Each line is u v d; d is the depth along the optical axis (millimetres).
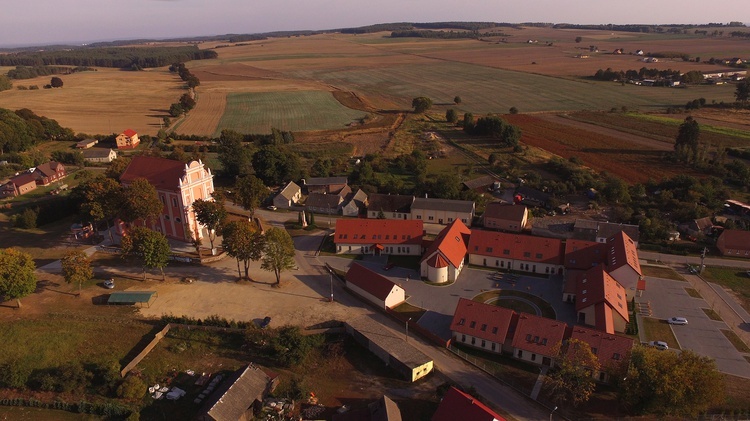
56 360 78000
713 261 109250
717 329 85812
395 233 116812
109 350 80562
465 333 82125
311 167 183000
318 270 109750
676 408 63125
